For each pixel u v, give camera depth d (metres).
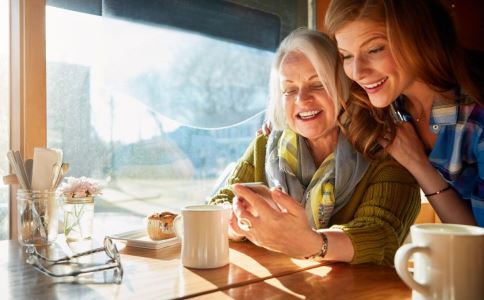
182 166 2.22
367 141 1.17
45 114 1.63
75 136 1.85
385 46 0.98
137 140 2.05
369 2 0.96
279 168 1.33
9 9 1.63
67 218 1.17
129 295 0.72
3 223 1.68
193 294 0.72
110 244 0.97
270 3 2.41
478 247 0.61
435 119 1.09
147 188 2.11
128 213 2.05
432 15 0.99
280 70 1.27
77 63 1.82
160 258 0.98
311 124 1.24
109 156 1.97
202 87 2.21
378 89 1.04
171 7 2.08
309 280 0.81
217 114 2.28
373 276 0.83
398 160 1.17
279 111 1.37
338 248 0.90
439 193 1.16
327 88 1.21
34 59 1.60
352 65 1.04
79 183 1.17
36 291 0.75
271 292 0.74
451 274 0.61
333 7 1.03
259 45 2.38
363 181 1.19
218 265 0.89
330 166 1.23
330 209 1.19
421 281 0.63
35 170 1.15
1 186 1.66
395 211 1.09
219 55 2.26
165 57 2.08
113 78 1.93
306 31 1.26
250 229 0.91
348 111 1.22
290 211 0.86
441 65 1.00
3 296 0.72
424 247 0.63
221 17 2.25
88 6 1.83
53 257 0.99
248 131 2.44
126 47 1.95
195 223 0.88
